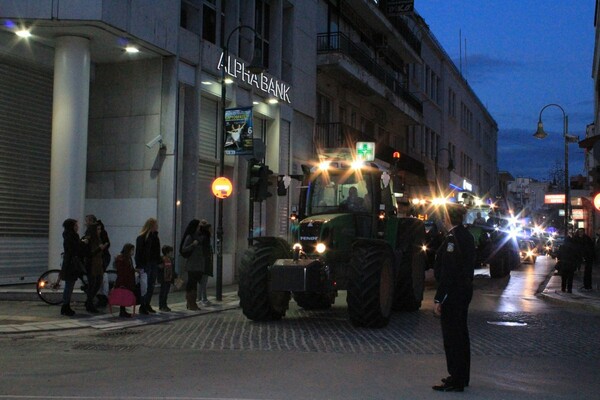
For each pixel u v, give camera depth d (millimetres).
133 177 17969
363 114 32812
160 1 17016
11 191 16031
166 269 13656
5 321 11602
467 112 59094
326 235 12117
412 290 14172
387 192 13961
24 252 16312
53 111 15844
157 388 6746
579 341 10648
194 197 18516
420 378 7414
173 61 17797
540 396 6676
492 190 74188
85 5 14766
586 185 34125
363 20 32844
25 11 14711
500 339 10641
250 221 16203
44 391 6578
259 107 22266
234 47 21016
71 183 15570
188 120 18625
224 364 8117
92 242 12742
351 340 10188
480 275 28031
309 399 6312
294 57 24703
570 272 18844
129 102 18156
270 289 11555
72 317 12195
